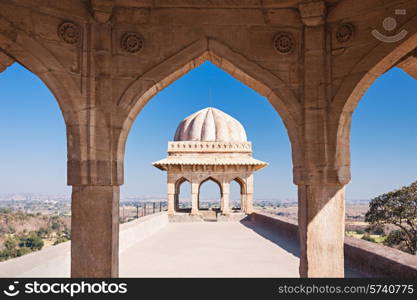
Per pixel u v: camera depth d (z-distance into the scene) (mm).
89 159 4535
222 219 17719
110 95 4691
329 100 4645
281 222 12562
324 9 4629
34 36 4270
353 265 6777
